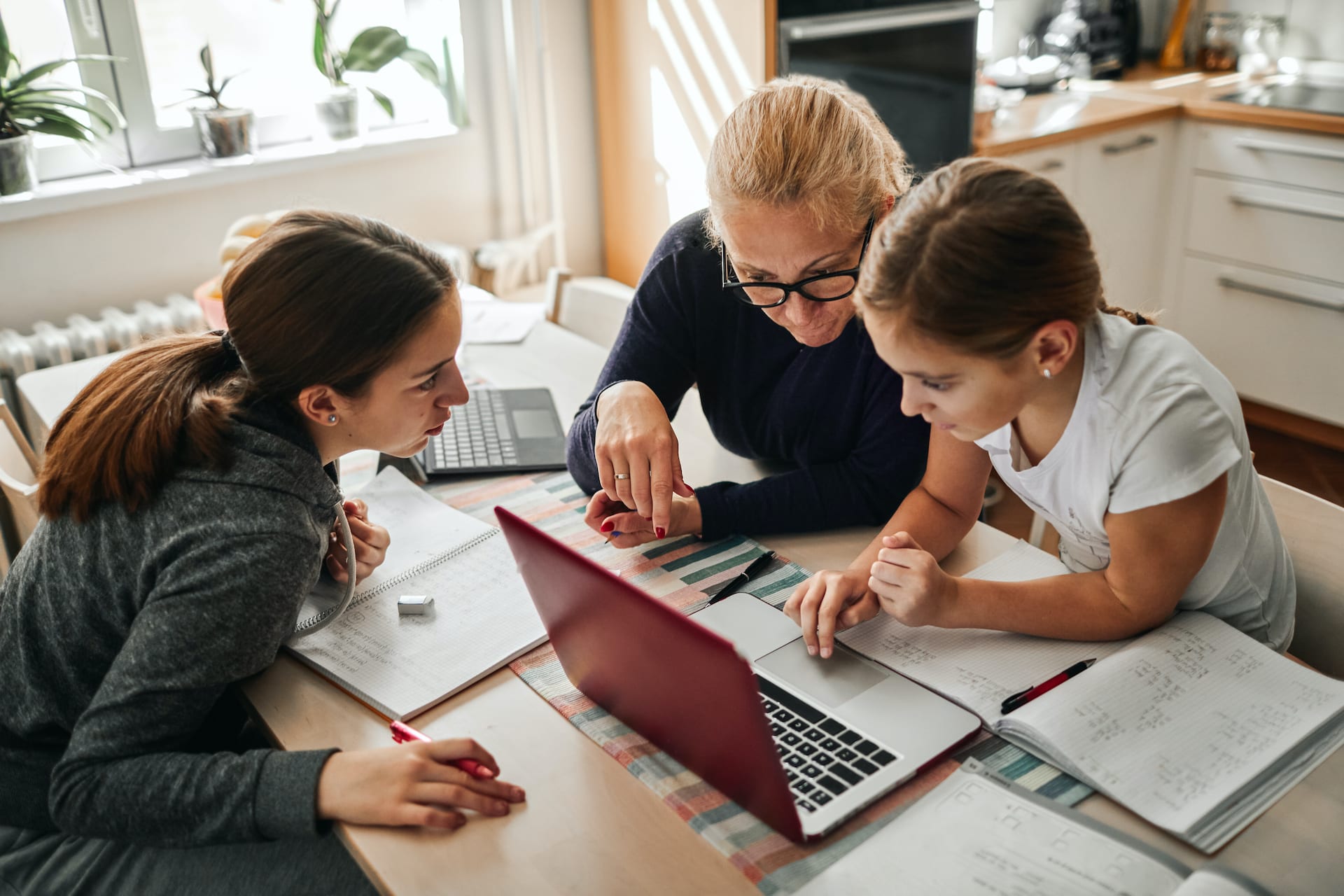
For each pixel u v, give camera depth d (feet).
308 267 3.20
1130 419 3.08
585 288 6.58
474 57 8.93
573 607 2.96
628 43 8.79
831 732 3.03
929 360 2.84
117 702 3.01
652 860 2.68
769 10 7.58
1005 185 2.78
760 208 3.44
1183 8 11.05
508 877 2.65
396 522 4.36
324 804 2.86
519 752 3.09
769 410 4.55
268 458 3.27
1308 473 9.55
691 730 2.81
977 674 3.23
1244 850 2.58
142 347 3.59
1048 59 10.73
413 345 3.31
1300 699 2.99
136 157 7.98
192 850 3.31
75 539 3.32
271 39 8.37
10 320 7.52
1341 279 9.05
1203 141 9.77
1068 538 3.67
